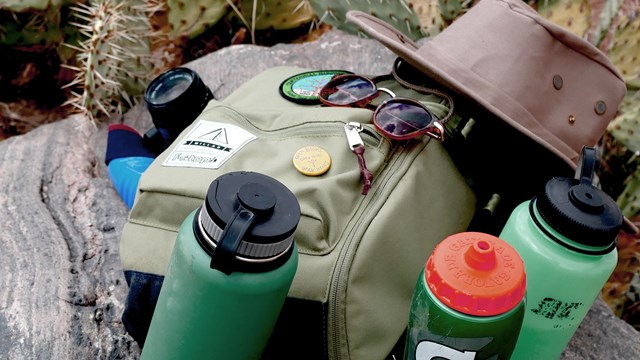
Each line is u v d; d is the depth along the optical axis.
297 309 0.94
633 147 1.84
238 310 0.80
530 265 0.92
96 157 1.62
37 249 1.30
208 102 1.29
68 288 1.22
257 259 0.76
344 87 1.15
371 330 0.95
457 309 0.77
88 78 1.61
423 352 0.85
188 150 1.08
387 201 0.99
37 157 1.58
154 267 1.01
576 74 1.17
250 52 1.90
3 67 2.20
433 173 1.07
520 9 1.15
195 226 0.80
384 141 1.03
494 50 1.12
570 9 1.90
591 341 1.25
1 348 1.11
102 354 1.14
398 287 1.01
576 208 0.87
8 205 1.42
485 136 1.13
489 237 0.81
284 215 0.77
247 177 0.81
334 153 1.02
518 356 1.03
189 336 0.85
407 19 1.86
